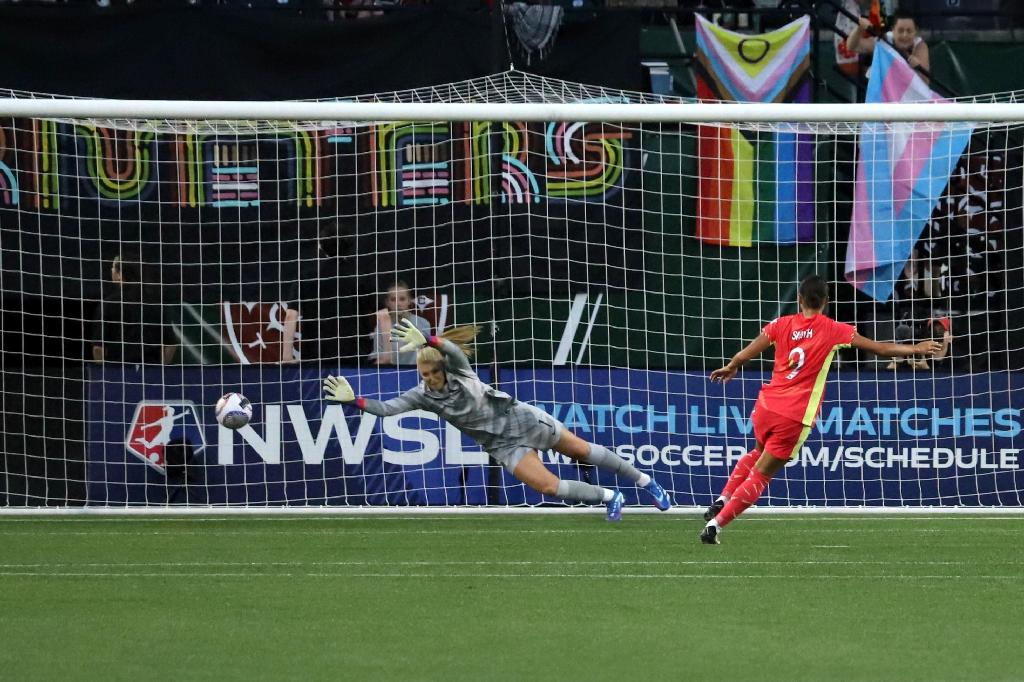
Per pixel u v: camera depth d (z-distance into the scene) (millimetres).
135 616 23750
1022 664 20031
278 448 42844
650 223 44531
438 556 31328
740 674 19344
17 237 43531
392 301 43875
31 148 43500
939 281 44812
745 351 32062
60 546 33219
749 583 27297
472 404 34594
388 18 44094
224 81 43844
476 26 44094
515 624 22969
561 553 31797
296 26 43875
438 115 37219
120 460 42844
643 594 25969
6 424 42625
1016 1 48000
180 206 44125
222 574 28625
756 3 46906
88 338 43844
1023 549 32500
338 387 34031
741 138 44625
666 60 45938
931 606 24734
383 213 44219
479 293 44094
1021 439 43062
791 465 42906
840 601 25219
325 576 28297
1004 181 44750
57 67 43625
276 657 20422
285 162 44156
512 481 42500
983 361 44531
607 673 19391
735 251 44719
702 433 43406
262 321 43938
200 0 45969
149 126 43062
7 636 22016
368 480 42656
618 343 44250
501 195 44188
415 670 19578
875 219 44656
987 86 45562
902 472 43062
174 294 43969
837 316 45125
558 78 44500
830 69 47156
